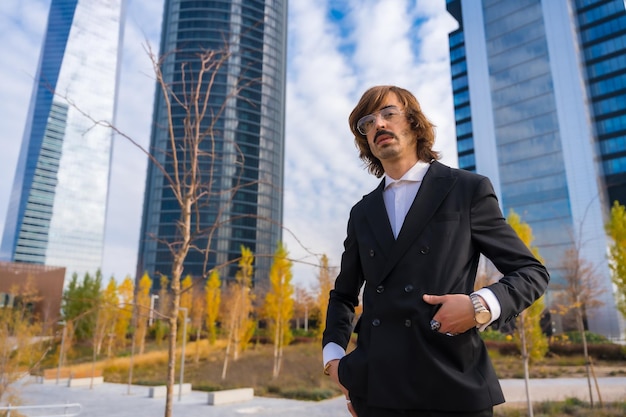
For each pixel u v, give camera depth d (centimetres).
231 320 2709
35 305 3659
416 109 132
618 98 4222
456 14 5975
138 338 3253
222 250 6112
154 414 1332
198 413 1325
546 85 4331
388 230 113
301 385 1856
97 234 8856
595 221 3738
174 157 543
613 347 2308
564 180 4041
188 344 3412
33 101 8350
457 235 103
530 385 1616
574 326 3083
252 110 6488
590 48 4497
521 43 4597
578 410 1043
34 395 1778
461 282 99
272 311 2327
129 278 3231
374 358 98
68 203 8581
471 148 5478
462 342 93
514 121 4512
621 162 4088
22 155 8412
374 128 127
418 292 98
